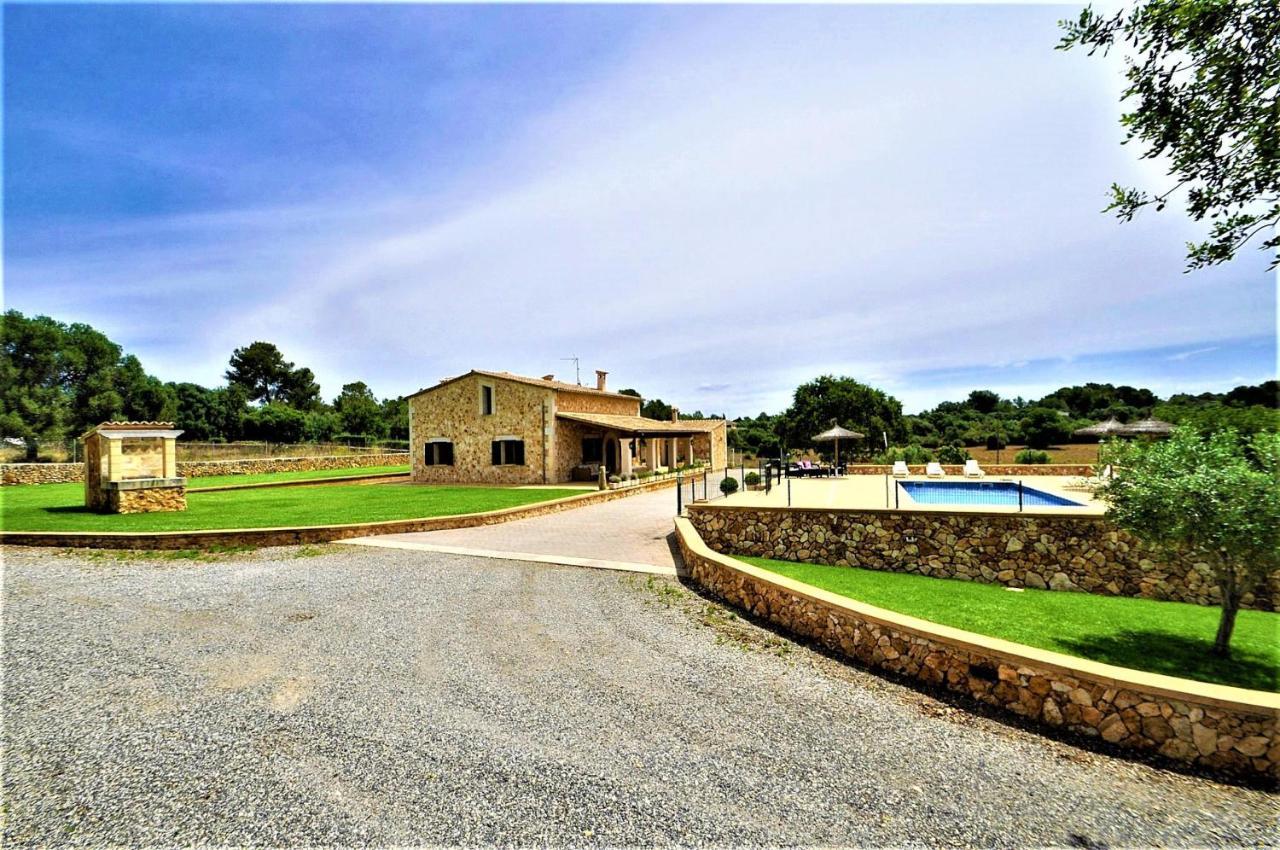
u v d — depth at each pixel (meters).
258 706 4.98
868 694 5.38
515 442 26.98
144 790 3.79
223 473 33.84
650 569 9.99
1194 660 6.16
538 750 4.27
